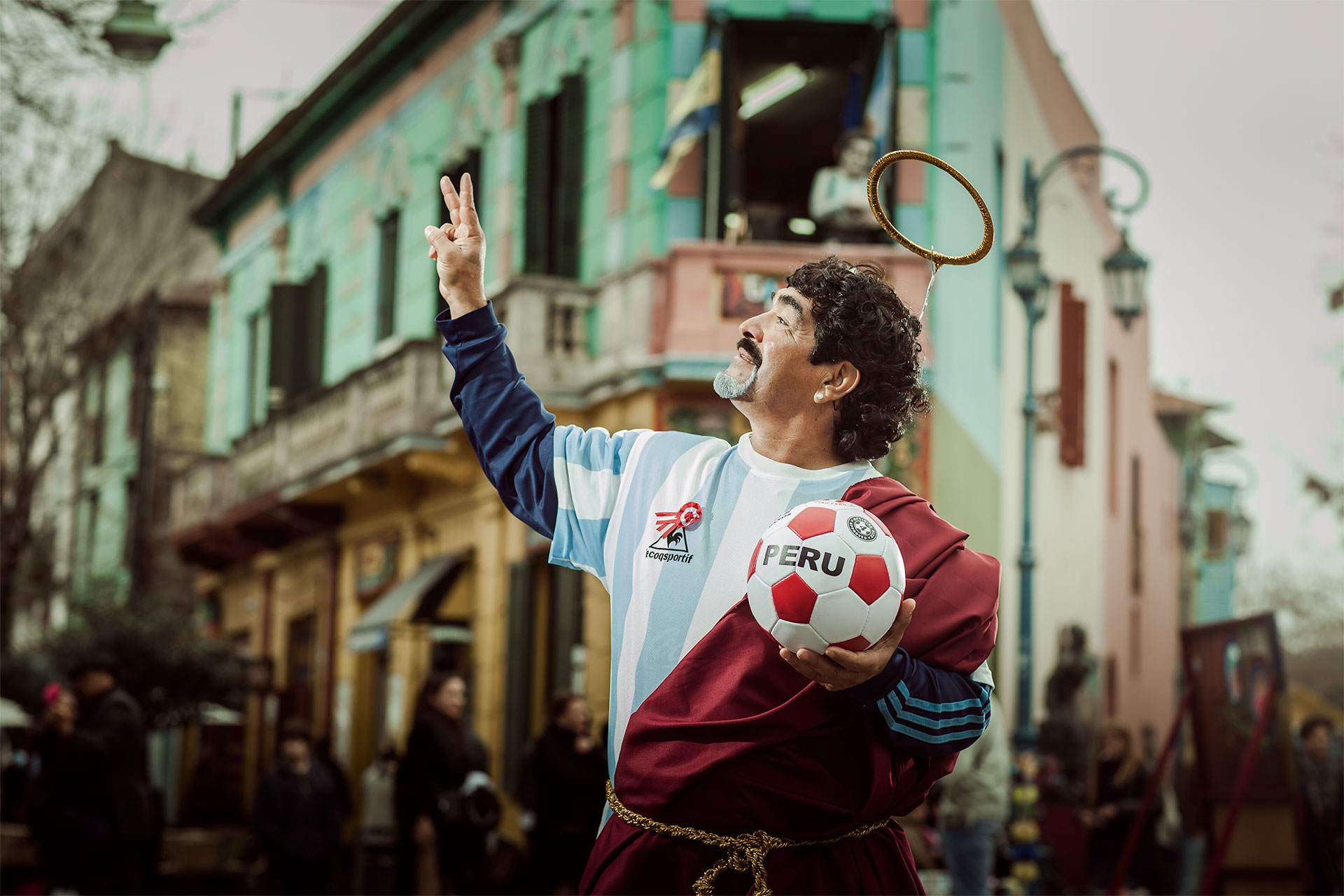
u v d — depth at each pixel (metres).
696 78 14.43
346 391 18.94
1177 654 24.80
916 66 14.88
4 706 18.73
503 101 17.36
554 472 2.60
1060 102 19.58
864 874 2.35
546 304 15.20
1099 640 19.88
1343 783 10.25
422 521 18.42
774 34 14.88
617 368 14.62
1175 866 13.08
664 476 2.52
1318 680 24.22
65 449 29.09
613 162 15.52
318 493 19.94
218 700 20.19
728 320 13.98
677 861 2.31
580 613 15.03
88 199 22.08
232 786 23.45
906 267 14.22
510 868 12.73
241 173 24.36
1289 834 9.23
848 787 2.31
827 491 2.44
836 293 2.49
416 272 19.02
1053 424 18.16
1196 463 25.41
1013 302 16.86
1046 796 15.06
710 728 2.29
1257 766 9.28
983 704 2.33
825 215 14.45
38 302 22.62
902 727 2.25
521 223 16.73
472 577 16.94
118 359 30.17
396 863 14.38
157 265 24.62
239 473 22.88
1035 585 17.20
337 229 21.64
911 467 13.98
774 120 16.48
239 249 25.61
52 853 8.72
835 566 2.19
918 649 2.30
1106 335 21.30
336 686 20.53
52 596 29.25
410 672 17.92
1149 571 23.00
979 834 9.48
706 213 14.56
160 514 28.73
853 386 2.47
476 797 10.19
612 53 15.70
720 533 2.42
